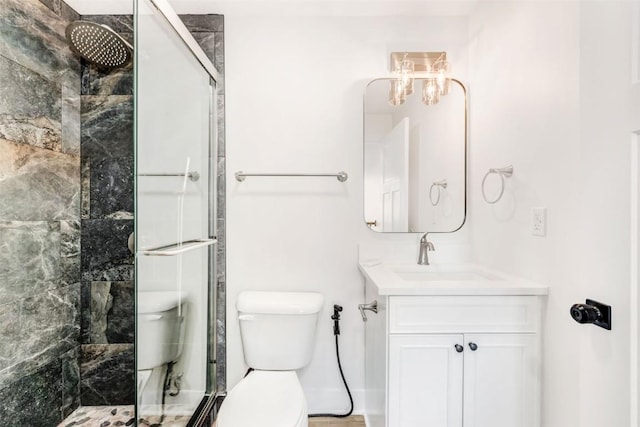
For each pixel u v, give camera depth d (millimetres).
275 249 1833
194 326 1599
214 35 1801
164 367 1326
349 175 1837
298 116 1827
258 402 1299
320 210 1834
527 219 1349
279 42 1820
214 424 1689
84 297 1795
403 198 1836
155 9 1196
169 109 1319
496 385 1237
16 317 1433
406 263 1819
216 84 1799
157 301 1259
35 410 1521
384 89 1831
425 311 1234
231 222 1824
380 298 1356
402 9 1771
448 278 1695
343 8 1756
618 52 776
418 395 1232
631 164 739
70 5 1712
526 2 1342
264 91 1819
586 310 827
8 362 1398
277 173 1827
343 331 1838
